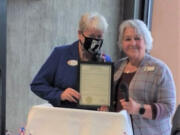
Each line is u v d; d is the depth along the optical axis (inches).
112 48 132.2
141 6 125.8
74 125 54.0
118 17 132.3
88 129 53.4
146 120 64.7
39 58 118.4
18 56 114.7
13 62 114.0
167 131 66.9
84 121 53.7
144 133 64.1
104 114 52.9
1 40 100.8
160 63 65.8
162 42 116.6
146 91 64.1
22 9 113.6
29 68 117.3
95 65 60.8
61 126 54.4
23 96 118.3
